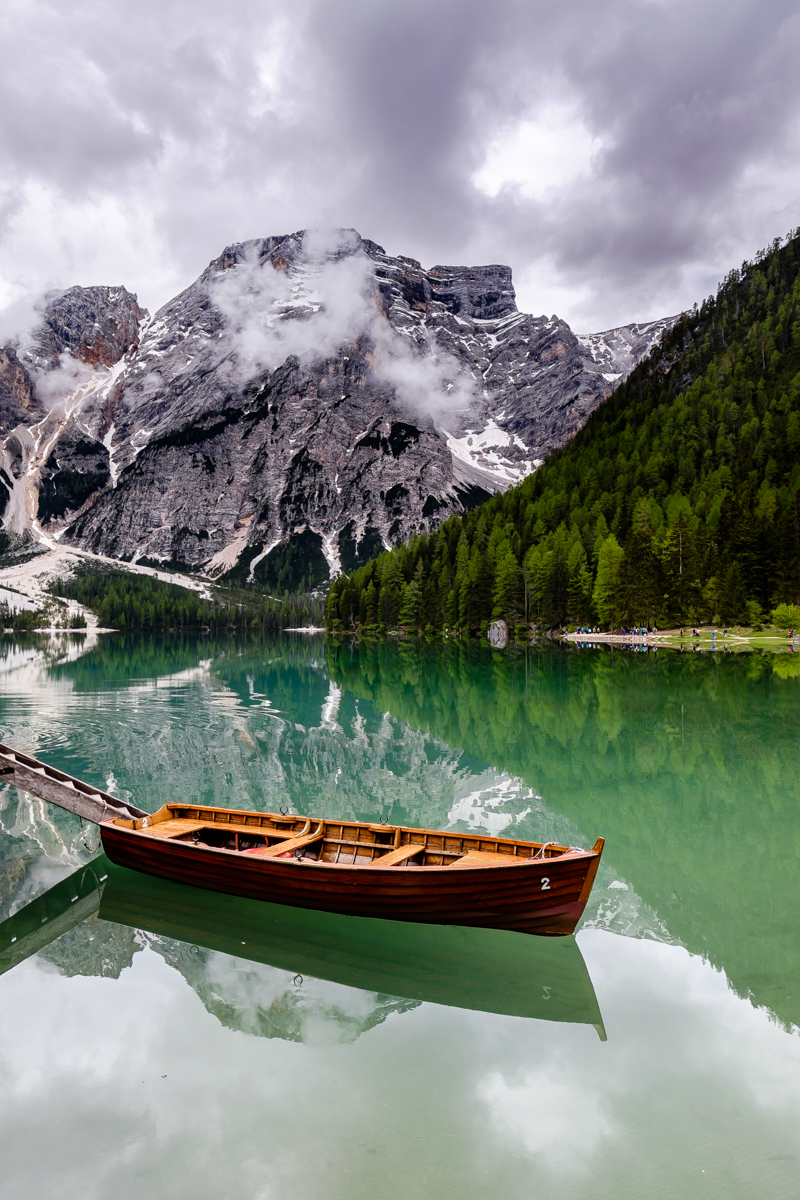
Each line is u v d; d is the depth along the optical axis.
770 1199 7.14
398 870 14.00
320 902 14.78
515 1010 11.28
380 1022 10.96
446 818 21.75
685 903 15.49
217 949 13.58
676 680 56.66
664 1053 10.04
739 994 11.69
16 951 13.45
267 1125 8.53
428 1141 8.27
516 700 48.03
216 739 35.12
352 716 42.34
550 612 131.12
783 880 16.73
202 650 124.62
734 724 37.12
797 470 131.38
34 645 143.75
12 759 18.45
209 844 17.67
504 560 139.25
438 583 159.25
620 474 163.38
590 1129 8.40
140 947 13.61
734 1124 8.45
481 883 13.71
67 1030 10.75
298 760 30.23
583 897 13.55
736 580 104.88
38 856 18.55
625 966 12.72
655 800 23.58
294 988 12.09
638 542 116.62
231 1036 10.62
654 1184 7.50
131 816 17.97
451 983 12.21
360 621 185.12
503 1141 8.16
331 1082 9.42
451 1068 9.77
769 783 25.72
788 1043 10.24
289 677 68.25
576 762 29.20
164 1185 7.60
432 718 41.19
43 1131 8.52
